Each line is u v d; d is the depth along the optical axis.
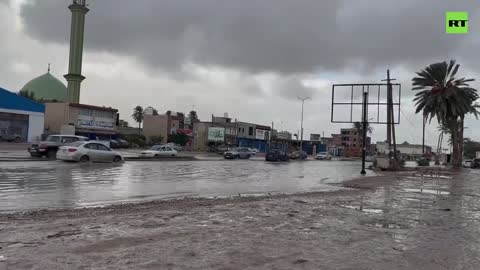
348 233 8.60
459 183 25.92
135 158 36.84
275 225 9.11
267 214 10.55
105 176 19.75
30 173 19.22
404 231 9.14
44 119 65.44
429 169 45.19
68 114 67.81
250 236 7.83
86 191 14.37
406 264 6.41
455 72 49.50
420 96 51.66
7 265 5.48
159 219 9.24
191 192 15.97
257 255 6.48
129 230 7.93
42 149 29.39
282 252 6.74
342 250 7.08
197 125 98.06
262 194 16.23
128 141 78.38
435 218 11.27
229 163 40.50
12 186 14.76
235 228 8.55
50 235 7.31
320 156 79.00
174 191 16.00
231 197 14.58
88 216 9.55
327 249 7.10
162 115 92.69
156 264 5.76
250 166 36.75
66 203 11.77
